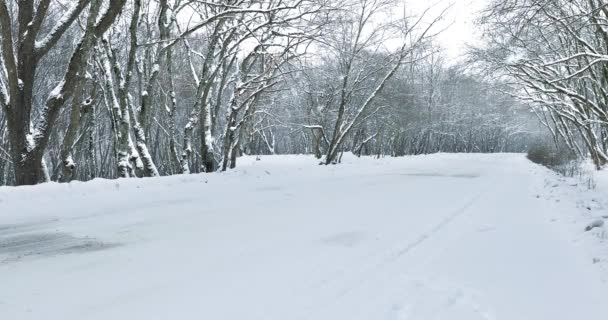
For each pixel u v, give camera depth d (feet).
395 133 157.89
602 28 55.67
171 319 12.13
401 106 149.18
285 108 147.02
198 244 20.51
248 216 27.78
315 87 105.50
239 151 103.04
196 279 15.51
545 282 15.26
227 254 18.75
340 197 37.01
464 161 110.01
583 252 18.72
